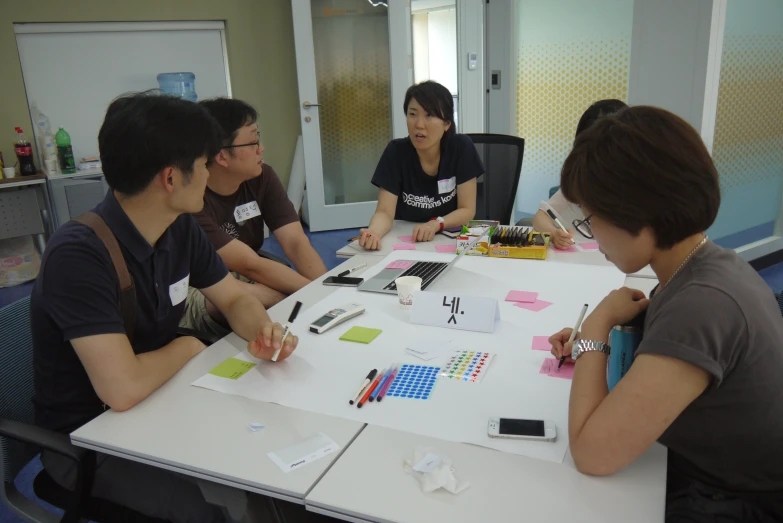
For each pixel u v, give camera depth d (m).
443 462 0.95
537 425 1.05
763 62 3.69
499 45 4.55
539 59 4.32
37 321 1.29
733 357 0.87
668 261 0.95
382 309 1.65
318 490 0.93
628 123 0.90
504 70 4.57
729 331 0.85
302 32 4.86
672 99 3.47
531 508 0.87
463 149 2.65
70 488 1.32
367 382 1.21
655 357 0.88
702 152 0.88
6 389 1.39
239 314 1.54
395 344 1.42
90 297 1.23
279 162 5.57
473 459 0.98
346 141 5.36
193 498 1.23
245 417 1.14
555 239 2.14
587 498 0.88
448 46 8.19
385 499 0.90
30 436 1.22
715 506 0.97
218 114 2.09
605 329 1.08
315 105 5.02
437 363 1.31
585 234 2.12
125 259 1.33
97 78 4.78
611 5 3.74
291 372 1.31
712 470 0.98
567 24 4.05
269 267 2.19
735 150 3.68
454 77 8.27
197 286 1.62
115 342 1.23
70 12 4.54
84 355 1.21
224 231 2.24
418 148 2.55
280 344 1.33
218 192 2.29
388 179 2.68
